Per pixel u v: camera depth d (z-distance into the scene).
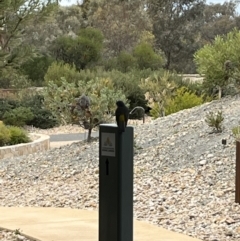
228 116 12.38
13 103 24.94
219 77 14.84
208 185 8.47
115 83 26.95
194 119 13.18
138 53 37.41
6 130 16.89
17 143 16.91
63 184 10.05
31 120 23.88
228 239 6.09
